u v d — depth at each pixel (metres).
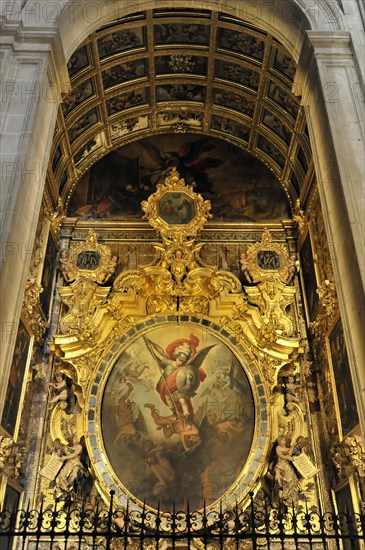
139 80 14.77
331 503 11.81
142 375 13.43
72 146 14.90
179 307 14.12
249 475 12.22
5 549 10.09
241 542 11.36
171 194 14.87
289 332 13.62
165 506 11.97
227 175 16.09
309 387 13.27
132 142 16.27
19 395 11.57
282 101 14.16
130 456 12.52
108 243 15.20
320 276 13.12
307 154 14.05
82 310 13.55
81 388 12.98
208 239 15.26
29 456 12.16
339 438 11.38
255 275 14.31
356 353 8.09
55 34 9.66
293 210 15.55
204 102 15.57
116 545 11.28
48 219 13.99
